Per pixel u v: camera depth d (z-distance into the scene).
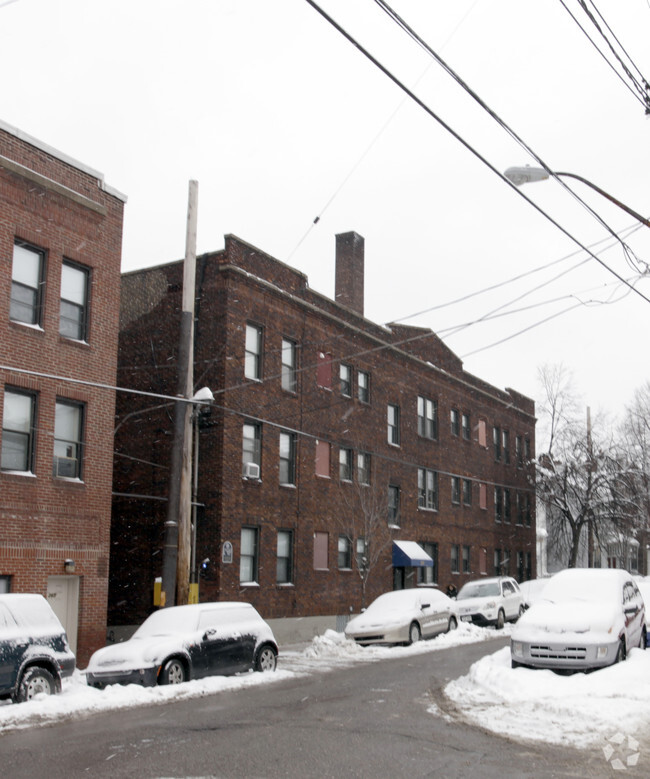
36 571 18.83
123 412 27.81
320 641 23.39
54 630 14.18
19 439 18.97
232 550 25.38
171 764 8.93
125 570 26.91
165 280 27.88
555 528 51.25
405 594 25.39
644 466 50.78
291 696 13.98
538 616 15.41
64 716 12.14
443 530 38.84
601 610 15.40
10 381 18.62
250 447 26.86
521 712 11.65
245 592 25.94
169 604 17.98
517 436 48.88
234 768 8.73
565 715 11.26
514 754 9.35
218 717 11.88
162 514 26.59
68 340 20.11
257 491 26.83
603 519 47.88
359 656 21.36
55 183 20.00
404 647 23.27
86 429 20.44
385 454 34.47
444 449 39.72
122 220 22.05
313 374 30.17
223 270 26.39
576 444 47.91
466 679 14.95
